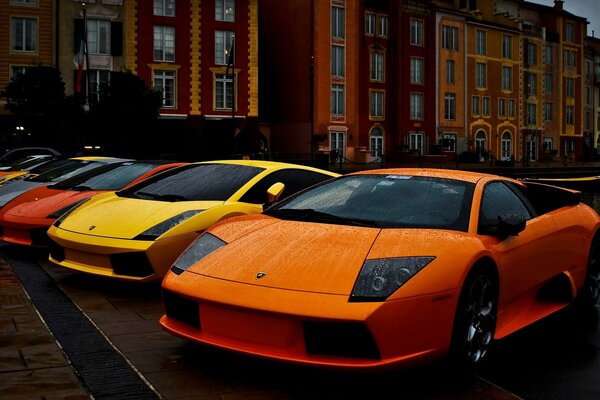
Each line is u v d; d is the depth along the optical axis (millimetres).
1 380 3678
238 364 4105
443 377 3986
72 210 6887
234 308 3678
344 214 4574
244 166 7262
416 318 3547
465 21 51875
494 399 3682
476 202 4512
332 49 44062
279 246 4043
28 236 7867
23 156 21953
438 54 50156
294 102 44312
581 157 64812
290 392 3686
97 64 36500
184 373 3928
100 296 5910
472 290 3953
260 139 45625
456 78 51500
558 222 5270
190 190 6801
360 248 3859
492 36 54406
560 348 4727
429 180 4891
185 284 3965
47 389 3559
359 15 45500
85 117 30406
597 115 69562
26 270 7121
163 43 38125
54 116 29844
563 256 5227
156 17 37844
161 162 9227
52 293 5988
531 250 4727
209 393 3629
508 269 4375
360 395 3682
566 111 63125
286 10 44906
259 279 3752
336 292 3545
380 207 4594
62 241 6203
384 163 43062
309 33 43281
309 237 4105
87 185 8516
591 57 68062
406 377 3975
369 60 46312
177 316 4102
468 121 52562
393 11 47531
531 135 58438
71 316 5160
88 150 30188
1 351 4188
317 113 43094
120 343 4488
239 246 4184
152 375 3881
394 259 3721
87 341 4480
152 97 30266
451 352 3787
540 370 4215
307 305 3514
